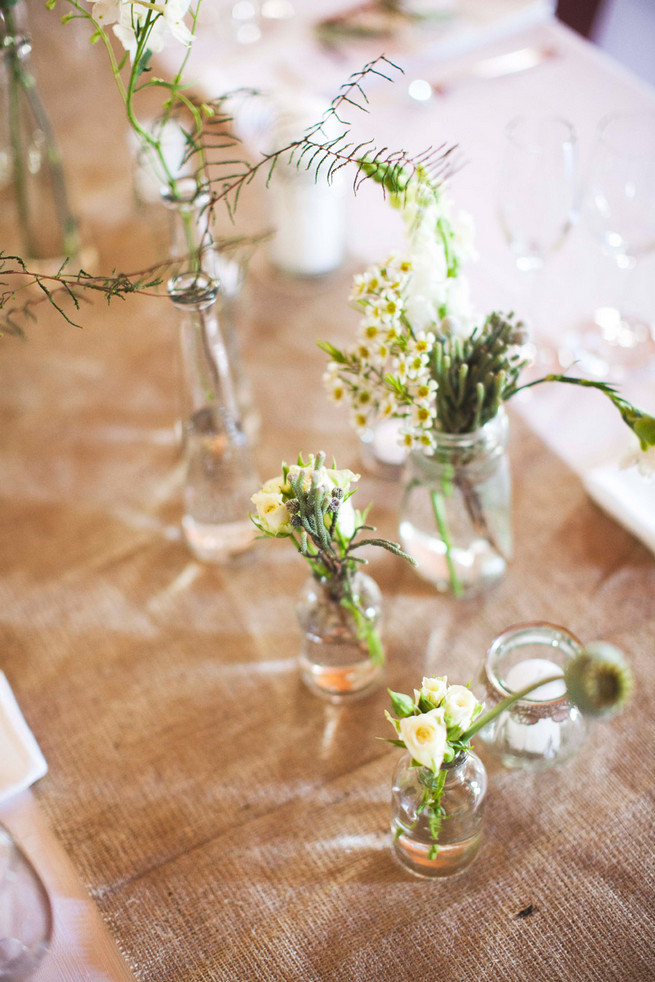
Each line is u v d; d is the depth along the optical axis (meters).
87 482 1.13
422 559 1.01
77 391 1.21
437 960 0.83
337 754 0.93
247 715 0.96
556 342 1.19
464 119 1.39
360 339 0.90
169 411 1.19
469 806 0.83
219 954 0.84
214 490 1.02
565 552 1.04
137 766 0.93
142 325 1.28
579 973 0.82
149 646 1.01
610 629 0.98
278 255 1.28
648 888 0.85
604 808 0.89
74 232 1.30
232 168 1.34
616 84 1.41
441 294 0.89
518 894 0.85
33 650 1.01
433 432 0.91
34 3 1.58
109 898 0.87
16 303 1.29
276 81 1.43
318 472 0.81
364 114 1.39
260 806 0.91
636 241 1.12
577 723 0.87
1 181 1.43
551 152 1.06
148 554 1.07
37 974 0.82
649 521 1.03
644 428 0.85
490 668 0.87
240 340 1.23
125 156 1.47
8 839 0.81
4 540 1.09
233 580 1.05
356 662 0.94
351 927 0.85
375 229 1.34
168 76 1.51
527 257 1.14
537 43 1.48
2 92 1.18
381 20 1.49
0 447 1.17
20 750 0.91
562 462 1.10
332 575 0.88
